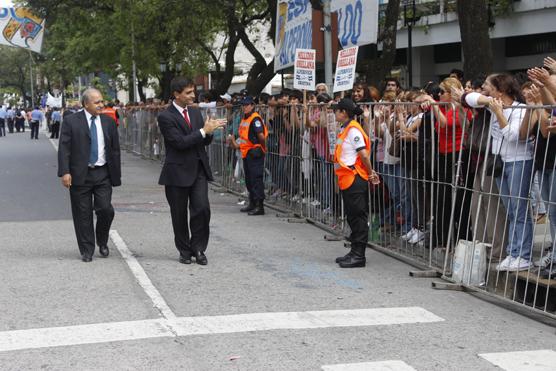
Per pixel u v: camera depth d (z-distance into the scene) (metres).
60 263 8.59
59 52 40.47
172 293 7.21
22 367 5.17
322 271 8.29
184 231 8.64
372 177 8.48
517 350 5.57
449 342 5.76
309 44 12.52
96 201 8.81
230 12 22.77
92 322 6.22
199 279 7.83
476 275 7.30
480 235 7.56
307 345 5.65
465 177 7.82
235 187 15.60
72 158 8.64
